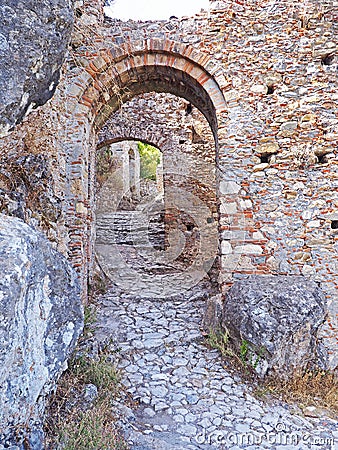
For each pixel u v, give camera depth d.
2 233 2.34
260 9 5.73
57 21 3.41
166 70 6.05
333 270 5.51
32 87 3.29
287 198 5.61
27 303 2.26
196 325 5.87
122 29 5.85
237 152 5.70
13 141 4.21
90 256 6.67
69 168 5.66
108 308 6.39
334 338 5.41
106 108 6.57
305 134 5.64
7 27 3.04
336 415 4.25
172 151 10.09
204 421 3.81
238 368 4.76
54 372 2.61
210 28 5.75
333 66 5.64
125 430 3.43
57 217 4.87
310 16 5.64
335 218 5.54
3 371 1.96
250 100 5.71
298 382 4.68
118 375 4.32
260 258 5.60
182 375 4.59
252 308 4.86
